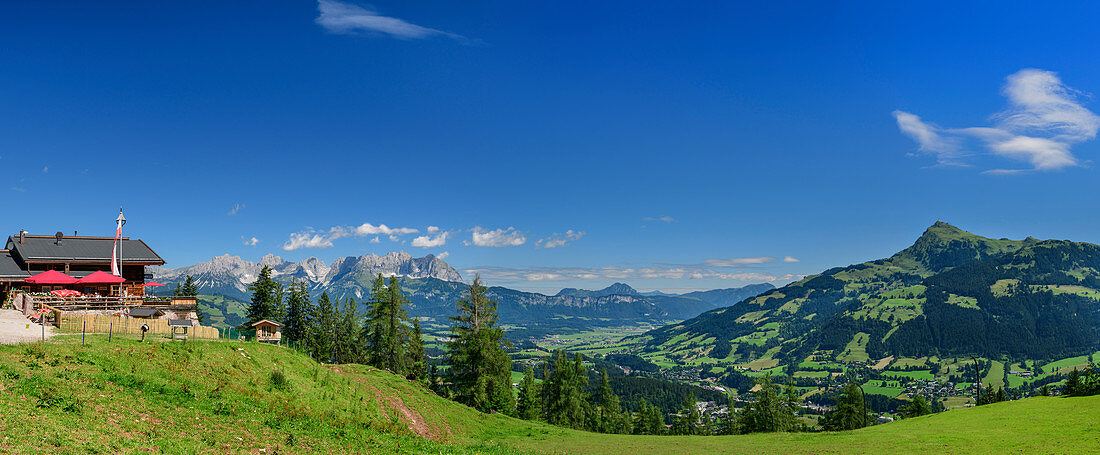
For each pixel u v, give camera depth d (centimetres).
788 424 12088
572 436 6278
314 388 4459
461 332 7481
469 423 6053
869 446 4831
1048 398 6675
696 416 14175
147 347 3734
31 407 2284
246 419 3042
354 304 10819
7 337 3562
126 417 2534
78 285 7038
